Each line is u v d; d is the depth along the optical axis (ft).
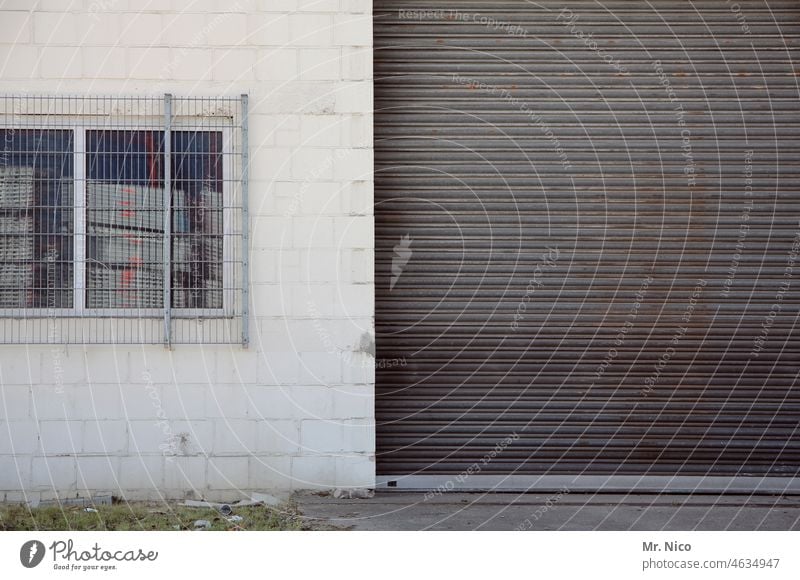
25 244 22.80
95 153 22.89
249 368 22.88
